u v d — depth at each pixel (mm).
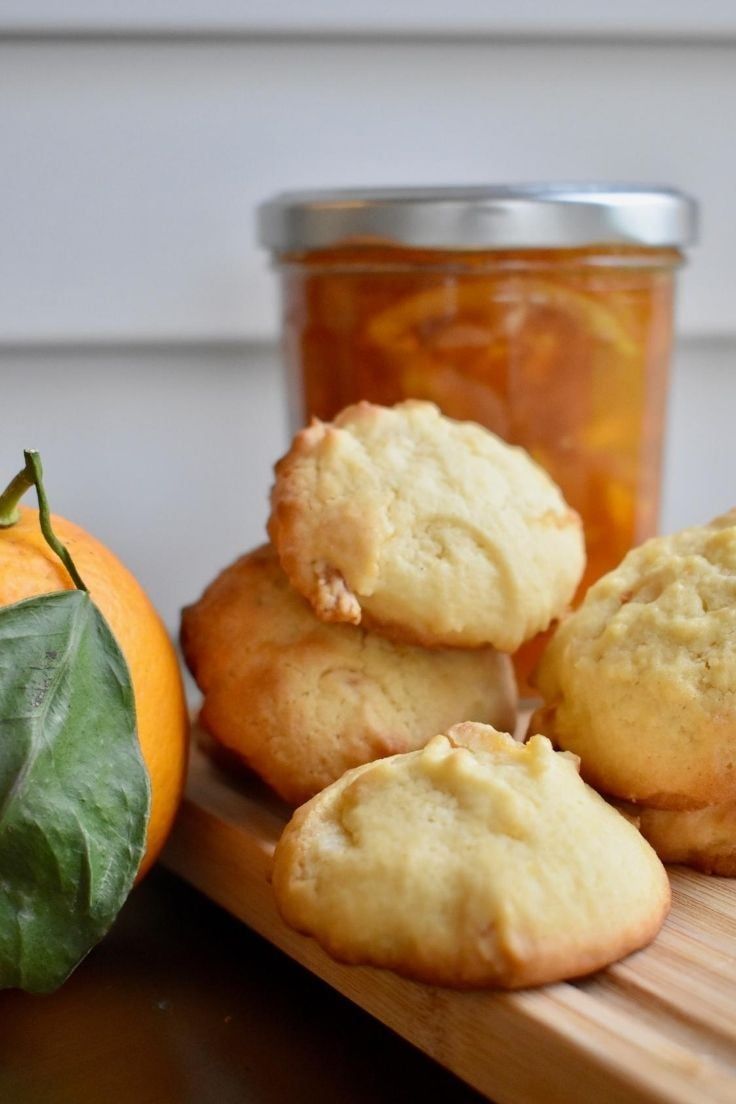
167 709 419
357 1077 397
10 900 390
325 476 433
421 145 563
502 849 387
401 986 390
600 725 418
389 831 392
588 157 574
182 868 445
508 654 456
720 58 575
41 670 393
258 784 451
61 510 568
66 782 392
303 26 542
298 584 427
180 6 532
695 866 418
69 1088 393
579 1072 370
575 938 382
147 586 582
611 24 557
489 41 559
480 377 483
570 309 483
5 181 540
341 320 489
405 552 427
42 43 532
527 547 434
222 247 559
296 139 556
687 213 495
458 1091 394
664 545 437
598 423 491
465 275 478
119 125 544
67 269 550
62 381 560
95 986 420
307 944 408
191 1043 404
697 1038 374
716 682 411
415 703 432
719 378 612
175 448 574
